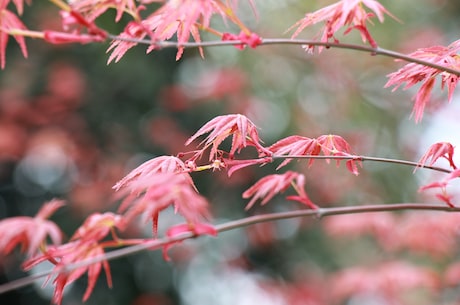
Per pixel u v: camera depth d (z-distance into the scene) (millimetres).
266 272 6406
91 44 6039
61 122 5898
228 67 6188
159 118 6070
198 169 1784
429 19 6715
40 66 5984
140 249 1433
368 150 6176
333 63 6219
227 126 1770
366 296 4523
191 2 1561
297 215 1597
